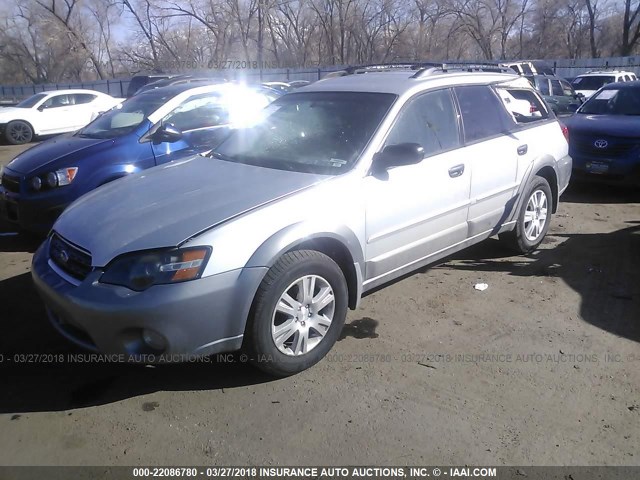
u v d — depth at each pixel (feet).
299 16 124.06
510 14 141.49
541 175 18.90
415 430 10.26
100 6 134.31
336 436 10.11
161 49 114.01
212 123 22.67
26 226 19.44
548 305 15.11
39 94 59.93
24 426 10.39
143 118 21.38
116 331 10.20
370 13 124.77
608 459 9.53
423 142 14.49
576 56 153.17
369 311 14.82
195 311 10.29
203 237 10.51
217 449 9.82
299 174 12.87
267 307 11.02
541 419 10.53
